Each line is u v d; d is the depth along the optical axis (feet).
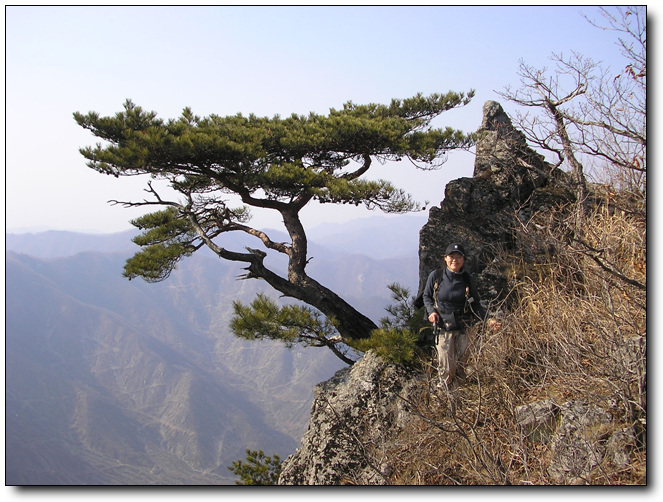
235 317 31.55
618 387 14.08
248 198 34.83
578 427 14.37
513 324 18.51
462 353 18.85
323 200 32.71
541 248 23.80
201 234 34.22
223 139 30.66
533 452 14.74
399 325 26.66
